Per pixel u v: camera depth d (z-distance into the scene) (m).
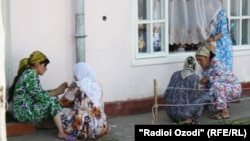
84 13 7.80
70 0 7.76
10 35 7.38
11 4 7.32
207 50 8.13
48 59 7.41
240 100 9.26
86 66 7.19
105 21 8.10
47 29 7.62
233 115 8.44
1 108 4.32
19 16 7.40
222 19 8.59
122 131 7.53
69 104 7.10
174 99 7.69
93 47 8.02
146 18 8.62
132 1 8.34
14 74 7.43
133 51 8.42
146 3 8.61
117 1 8.19
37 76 7.03
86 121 6.97
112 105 8.22
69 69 7.86
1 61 4.29
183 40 9.07
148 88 8.61
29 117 7.05
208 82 8.16
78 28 7.70
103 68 8.15
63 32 7.75
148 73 8.59
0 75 4.30
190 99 7.64
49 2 7.60
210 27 8.99
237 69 9.55
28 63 7.09
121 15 8.25
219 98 8.00
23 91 7.04
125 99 8.41
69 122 7.03
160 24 8.75
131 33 8.38
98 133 7.03
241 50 9.57
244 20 9.71
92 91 7.06
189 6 9.06
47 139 7.07
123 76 8.35
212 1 9.12
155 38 8.73
